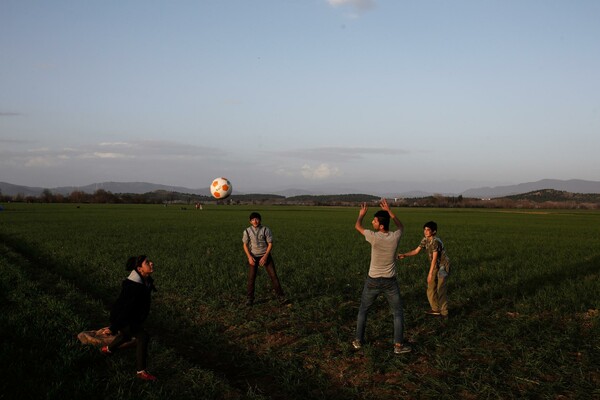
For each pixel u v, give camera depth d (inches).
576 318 378.6
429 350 307.1
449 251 844.6
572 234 1286.9
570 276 565.9
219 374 269.1
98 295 470.0
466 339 322.7
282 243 951.6
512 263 673.0
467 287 500.1
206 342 329.7
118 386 243.6
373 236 300.8
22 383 240.4
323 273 593.0
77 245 864.9
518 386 248.8
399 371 269.1
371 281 300.8
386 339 330.3
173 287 497.4
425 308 413.1
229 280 531.2
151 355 289.3
